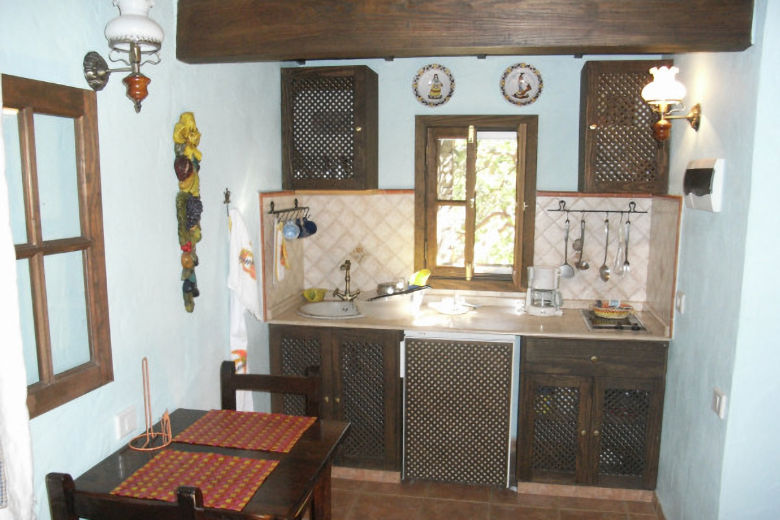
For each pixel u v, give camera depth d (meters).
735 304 2.16
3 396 1.33
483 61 3.52
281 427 2.13
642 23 2.12
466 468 3.25
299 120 3.51
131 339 2.08
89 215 1.84
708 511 2.37
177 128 2.30
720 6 2.07
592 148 3.23
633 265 3.50
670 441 2.93
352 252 3.79
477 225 3.70
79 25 1.77
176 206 2.33
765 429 2.18
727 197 2.26
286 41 2.28
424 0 2.20
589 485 3.17
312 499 2.34
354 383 3.32
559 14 2.15
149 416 2.07
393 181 3.72
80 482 1.75
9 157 1.59
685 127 2.86
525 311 3.48
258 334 3.25
